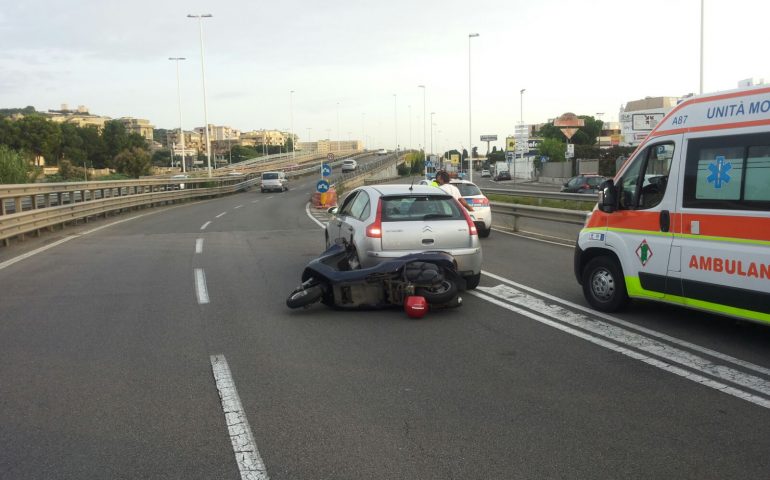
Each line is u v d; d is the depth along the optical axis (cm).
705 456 396
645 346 639
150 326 750
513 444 416
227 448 416
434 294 783
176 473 382
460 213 896
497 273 1088
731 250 610
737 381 532
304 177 8144
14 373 578
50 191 1894
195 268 1188
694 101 662
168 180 3606
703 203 642
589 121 12762
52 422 464
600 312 789
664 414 464
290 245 1551
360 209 936
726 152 620
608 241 764
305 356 623
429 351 634
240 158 16775
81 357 627
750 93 602
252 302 883
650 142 716
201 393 522
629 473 375
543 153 8269
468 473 377
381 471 381
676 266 671
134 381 554
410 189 916
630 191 739
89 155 10838
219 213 2775
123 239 1703
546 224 1950
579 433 432
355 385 536
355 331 718
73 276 1105
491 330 713
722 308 623
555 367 577
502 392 514
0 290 980
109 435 439
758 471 376
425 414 470
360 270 803
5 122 9200
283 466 390
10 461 401
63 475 382
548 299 871
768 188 580
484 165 13675
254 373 572
